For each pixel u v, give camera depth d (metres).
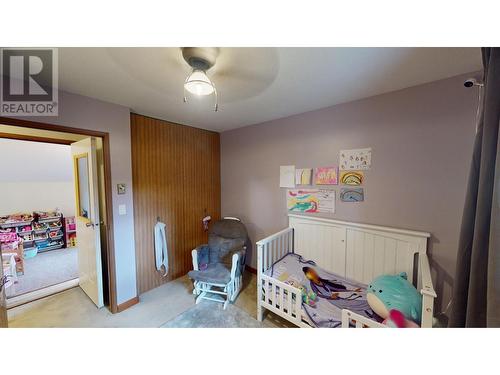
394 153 1.68
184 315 1.93
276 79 1.45
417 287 1.59
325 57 1.17
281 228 2.49
